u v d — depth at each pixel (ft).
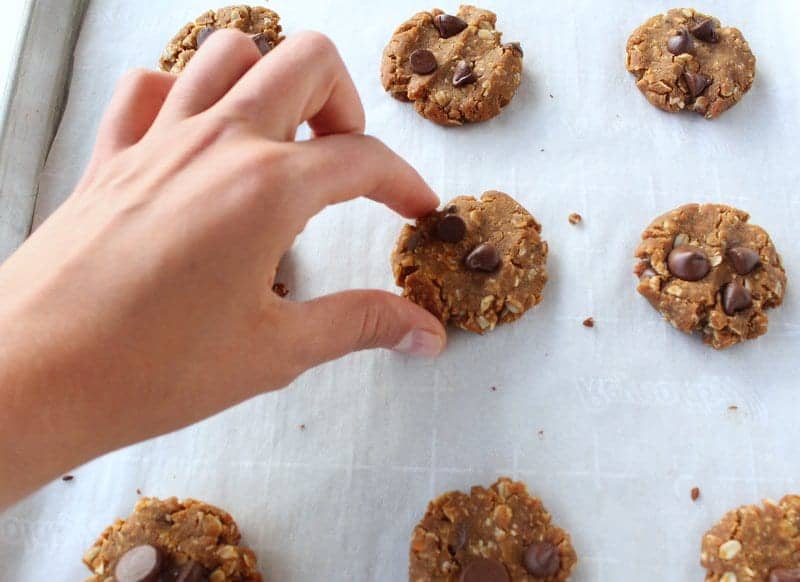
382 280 1.11
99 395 0.78
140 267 0.79
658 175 1.16
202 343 0.81
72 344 0.77
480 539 0.98
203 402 0.83
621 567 0.98
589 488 1.01
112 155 0.90
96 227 0.81
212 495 1.02
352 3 1.27
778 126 1.19
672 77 1.18
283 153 0.84
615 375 1.06
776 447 1.03
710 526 1.00
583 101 1.21
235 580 0.96
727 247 1.09
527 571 0.97
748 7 1.26
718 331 1.06
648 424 1.04
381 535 1.00
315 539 1.00
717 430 1.04
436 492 1.01
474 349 1.08
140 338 0.79
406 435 1.04
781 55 1.23
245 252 0.81
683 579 0.98
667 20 1.23
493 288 1.07
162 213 0.81
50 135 1.19
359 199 1.15
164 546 0.97
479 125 1.19
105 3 1.26
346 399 1.05
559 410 1.05
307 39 0.89
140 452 1.03
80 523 1.00
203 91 0.90
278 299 0.86
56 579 0.98
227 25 1.23
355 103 0.96
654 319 1.09
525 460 1.03
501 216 1.11
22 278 0.80
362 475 1.02
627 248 1.12
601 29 1.25
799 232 1.13
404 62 1.20
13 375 0.76
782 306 1.09
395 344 0.99
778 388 1.05
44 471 0.78
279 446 1.04
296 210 0.84
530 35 1.25
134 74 0.96
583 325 1.09
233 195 0.82
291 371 0.88
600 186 1.16
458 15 1.24
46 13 1.21
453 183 1.16
